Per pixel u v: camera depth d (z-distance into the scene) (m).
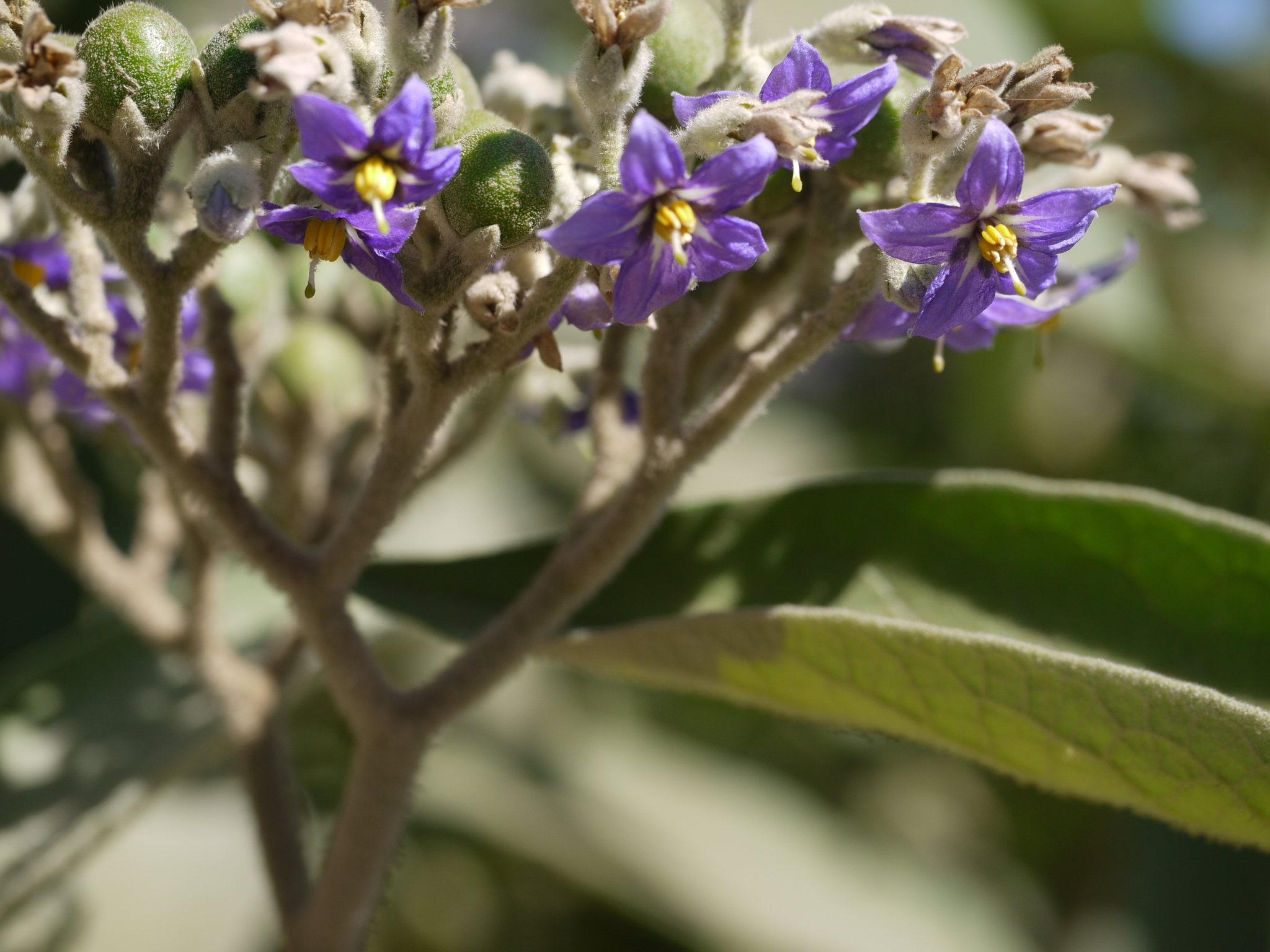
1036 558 0.40
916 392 0.81
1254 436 0.68
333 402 0.43
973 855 0.72
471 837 0.62
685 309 0.38
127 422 0.38
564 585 0.38
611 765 0.69
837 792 0.74
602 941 0.66
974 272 0.35
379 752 0.38
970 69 0.37
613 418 0.40
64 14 0.56
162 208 0.39
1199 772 0.37
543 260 0.36
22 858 0.41
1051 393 0.73
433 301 0.35
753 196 0.34
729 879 0.64
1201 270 0.76
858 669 0.38
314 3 0.34
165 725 0.44
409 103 0.34
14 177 0.51
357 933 0.39
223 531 0.38
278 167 0.35
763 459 0.82
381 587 0.41
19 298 0.37
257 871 0.45
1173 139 0.79
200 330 0.39
